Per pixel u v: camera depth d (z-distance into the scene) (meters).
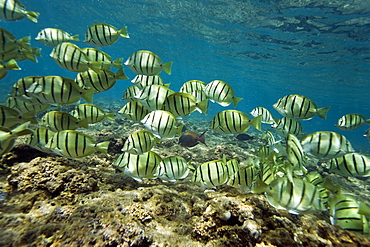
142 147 0.64
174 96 0.72
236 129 0.69
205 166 0.63
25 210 0.57
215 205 0.59
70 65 0.71
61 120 0.68
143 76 0.91
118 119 2.18
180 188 0.84
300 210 0.46
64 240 0.49
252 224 0.54
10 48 0.71
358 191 1.33
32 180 0.63
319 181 0.71
